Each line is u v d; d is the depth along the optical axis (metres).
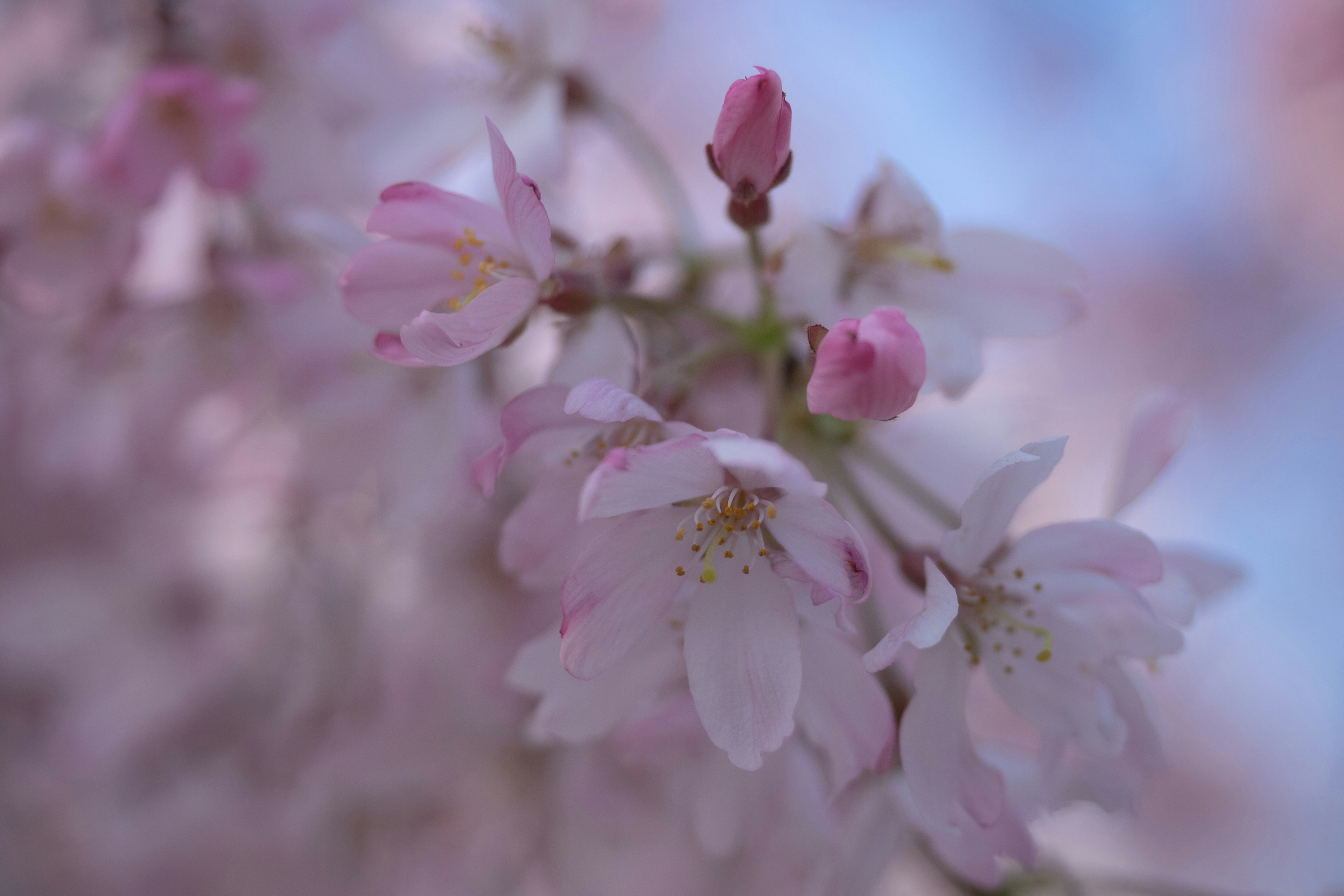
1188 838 0.41
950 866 0.21
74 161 0.22
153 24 0.23
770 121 0.18
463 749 0.27
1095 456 0.43
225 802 0.29
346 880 0.29
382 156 0.23
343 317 0.22
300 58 0.23
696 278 0.22
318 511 0.27
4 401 0.28
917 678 0.18
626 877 0.26
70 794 0.30
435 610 0.27
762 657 0.17
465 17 0.23
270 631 0.29
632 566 0.17
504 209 0.18
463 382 0.22
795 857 0.24
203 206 0.23
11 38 0.25
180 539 0.29
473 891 0.27
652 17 0.30
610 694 0.19
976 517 0.18
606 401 0.17
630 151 0.23
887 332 0.17
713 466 0.17
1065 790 0.19
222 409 0.25
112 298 0.23
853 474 0.21
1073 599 0.18
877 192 0.20
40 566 0.32
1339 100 0.45
